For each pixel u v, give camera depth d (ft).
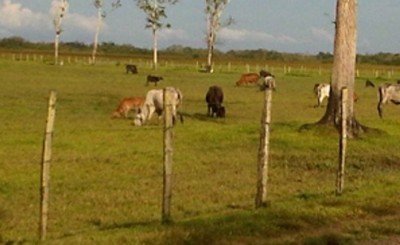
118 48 536.42
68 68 248.73
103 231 35.06
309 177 57.47
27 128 86.69
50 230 37.04
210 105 111.86
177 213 41.63
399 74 302.86
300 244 33.40
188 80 213.87
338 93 78.64
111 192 49.01
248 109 128.67
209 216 38.32
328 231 35.94
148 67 292.81
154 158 65.05
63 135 78.79
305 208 39.88
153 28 287.07
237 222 35.91
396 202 43.14
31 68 236.22
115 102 131.44
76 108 116.98
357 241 34.55
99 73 228.43
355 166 63.16
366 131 79.25
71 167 59.31
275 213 38.24
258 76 202.59
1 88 150.51
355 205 41.60
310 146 72.64
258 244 33.32
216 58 501.56
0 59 300.20
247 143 75.25
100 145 72.49
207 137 78.54
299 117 114.73
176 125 94.94
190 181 53.72
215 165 62.08
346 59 78.38
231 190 50.08
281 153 69.05
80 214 41.57
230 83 209.36
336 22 79.41
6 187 49.96
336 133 77.51
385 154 69.67
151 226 35.40
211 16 279.28
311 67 364.38
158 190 49.88
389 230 36.68
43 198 33.58
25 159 61.98
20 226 37.96
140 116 99.09
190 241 32.76
